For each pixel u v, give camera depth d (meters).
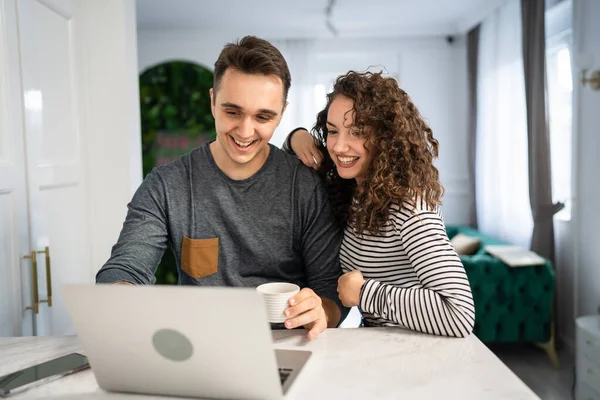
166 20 4.95
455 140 5.41
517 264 3.13
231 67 1.23
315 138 1.53
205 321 0.78
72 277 2.13
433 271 1.13
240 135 1.27
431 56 5.38
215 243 1.41
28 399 0.87
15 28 1.71
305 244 1.45
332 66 5.53
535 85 3.44
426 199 1.23
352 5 4.39
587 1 3.10
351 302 1.21
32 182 1.80
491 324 3.21
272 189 1.42
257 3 4.33
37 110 1.86
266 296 1.04
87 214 2.27
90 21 2.25
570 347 3.46
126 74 2.27
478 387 0.87
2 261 1.64
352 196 1.44
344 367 0.96
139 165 2.48
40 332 1.86
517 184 3.97
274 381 0.80
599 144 3.04
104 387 0.90
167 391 0.87
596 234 3.11
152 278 1.29
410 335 1.13
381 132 1.29
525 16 3.55
